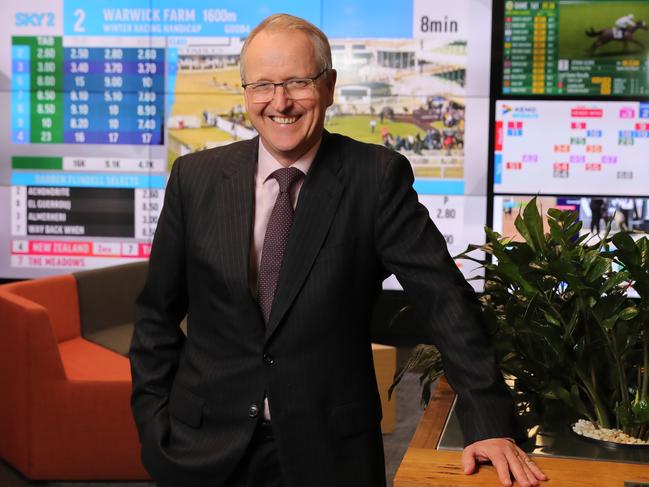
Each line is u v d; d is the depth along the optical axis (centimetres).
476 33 507
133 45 522
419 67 511
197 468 165
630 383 179
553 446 160
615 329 165
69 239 537
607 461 153
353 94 516
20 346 335
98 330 436
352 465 163
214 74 521
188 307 179
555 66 504
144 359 179
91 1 520
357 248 164
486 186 515
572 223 174
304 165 166
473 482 144
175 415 171
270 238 164
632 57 499
